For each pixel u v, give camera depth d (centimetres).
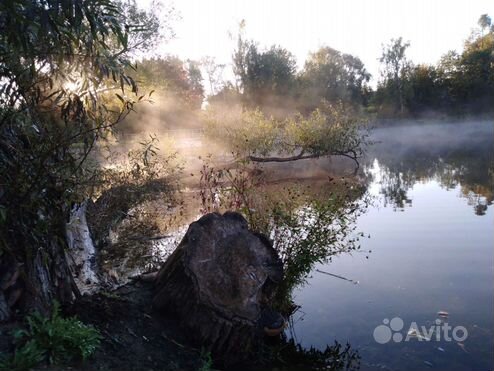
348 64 4603
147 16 912
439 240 570
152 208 790
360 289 423
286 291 383
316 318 371
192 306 291
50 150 251
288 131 1532
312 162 1788
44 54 253
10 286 244
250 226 436
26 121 255
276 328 326
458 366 286
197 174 1170
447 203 814
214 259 311
